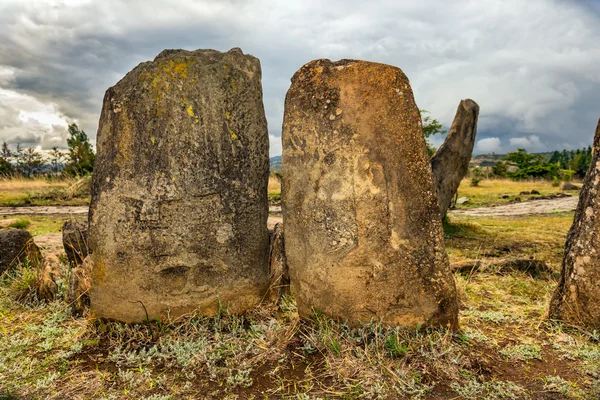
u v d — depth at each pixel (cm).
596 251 325
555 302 349
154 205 328
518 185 2092
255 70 348
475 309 381
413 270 310
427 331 310
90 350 310
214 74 333
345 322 317
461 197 1464
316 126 317
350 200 312
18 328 345
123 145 328
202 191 333
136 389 264
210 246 339
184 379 274
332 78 317
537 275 482
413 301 310
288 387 264
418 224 311
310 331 320
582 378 273
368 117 311
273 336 314
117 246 330
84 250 462
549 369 283
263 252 357
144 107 327
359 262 312
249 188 346
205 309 343
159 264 332
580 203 347
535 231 773
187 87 329
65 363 292
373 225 311
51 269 412
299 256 327
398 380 262
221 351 301
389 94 311
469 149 786
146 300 333
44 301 389
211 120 334
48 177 1839
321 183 317
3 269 452
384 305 312
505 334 332
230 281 346
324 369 280
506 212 1111
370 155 310
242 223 346
